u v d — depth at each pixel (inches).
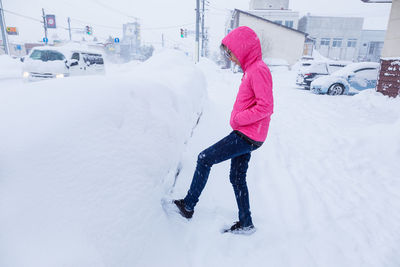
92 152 45.5
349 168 134.0
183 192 87.0
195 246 67.7
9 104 42.5
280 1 1909.4
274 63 1186.6
